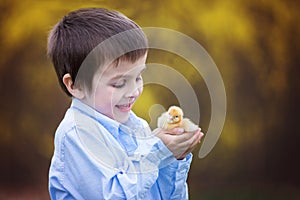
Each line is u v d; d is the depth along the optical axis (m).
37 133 5.93
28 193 5.86
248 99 6.02
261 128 6.05
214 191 5.84
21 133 5.93
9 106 5.90
